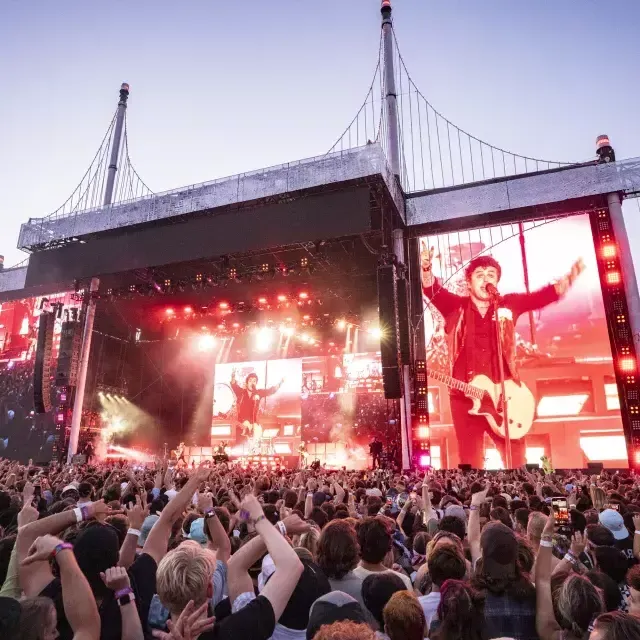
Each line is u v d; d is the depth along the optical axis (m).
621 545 5.88
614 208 30.88
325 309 38.25
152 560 3.45
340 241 31.33
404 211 34.31
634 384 28.30
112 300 37.72
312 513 6.39
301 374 37.88
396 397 25.41
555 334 30.69
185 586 2.61
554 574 3.66
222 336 40.69
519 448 29.84
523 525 6.62
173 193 33.00
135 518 3.98
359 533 3.98
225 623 2.51
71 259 34.78
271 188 30.64
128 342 41.81
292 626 3.12
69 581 2.59
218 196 31.75
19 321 43.00
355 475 20.38
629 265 29.80
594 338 29.88
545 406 29.97
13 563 3.27
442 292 33.09
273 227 30.38
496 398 30.83
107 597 2.98
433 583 3.70
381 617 3.23
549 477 18.02
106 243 34.28
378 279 26.45
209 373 40.34
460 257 33.47
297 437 36.66
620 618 2.40
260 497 7.84
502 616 3.38
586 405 29.31
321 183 29.55
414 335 32.53
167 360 41.56
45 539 2.70
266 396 38.31
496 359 31.34
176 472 17.78
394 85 39.03
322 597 2.89
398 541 6.04
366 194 28.95
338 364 37.19
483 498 5.29
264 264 34.78
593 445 28.69
